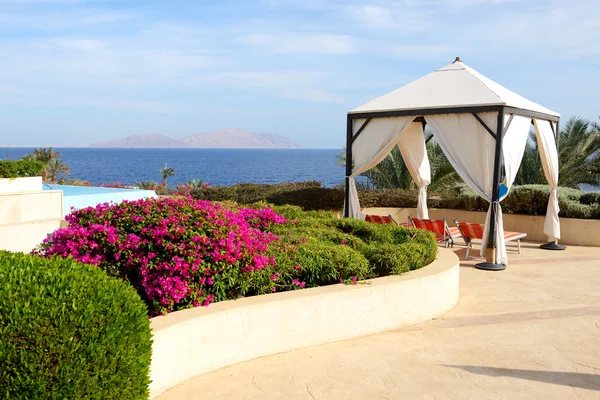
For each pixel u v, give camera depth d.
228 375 3.82
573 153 16.70
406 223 10.96
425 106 8.83
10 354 2.27
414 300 5.20
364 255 5.66
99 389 2.48
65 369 2.37
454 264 5.97
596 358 4.28
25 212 9.06
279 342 4.29
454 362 4.16
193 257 4.07
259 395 3.51
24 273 2.65
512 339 4.75
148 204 4.47
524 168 16.67
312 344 4.48
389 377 3.85
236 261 4.27
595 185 17.22
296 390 3.60
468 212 12.09
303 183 13.23
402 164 16.53
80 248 4.22
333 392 3.58
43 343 2.33
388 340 4.68
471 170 8.48
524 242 11.09
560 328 5.11
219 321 3.91
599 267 8.45
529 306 6.00
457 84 9.09
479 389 3.66
